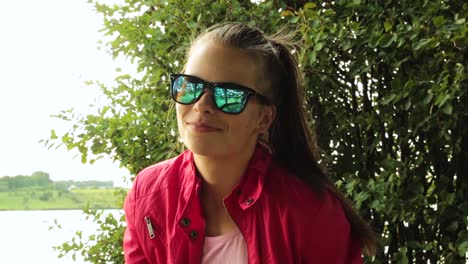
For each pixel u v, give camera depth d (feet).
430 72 6.12
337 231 4.37
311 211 4.28
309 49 6.41
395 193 6.19
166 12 6.93
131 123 7.18
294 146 4.72
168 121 6.82
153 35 7.00
